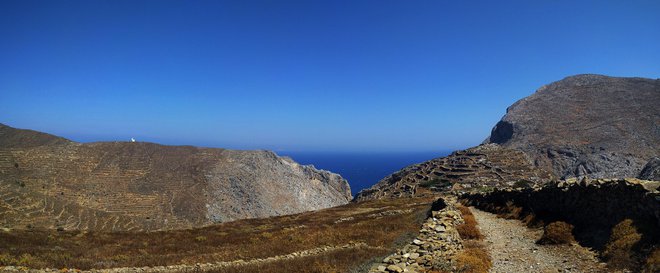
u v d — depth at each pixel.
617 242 14.63
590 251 16.02
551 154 145.50
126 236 39.81
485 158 130.12
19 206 125.00
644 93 178.62
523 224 25.09
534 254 17.17
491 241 20.83
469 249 18.16
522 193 29.73
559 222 19.56
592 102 186.50
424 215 36.31
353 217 48.97
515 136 175.62
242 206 180.88
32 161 168.75
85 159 184.62
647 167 70.12
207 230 46.19
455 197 51.34
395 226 30.47
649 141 140.50
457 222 24.89
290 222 51.56
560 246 17.73
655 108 161.12
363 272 14.78
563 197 22.58
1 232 34.53
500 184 101.12
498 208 32.75
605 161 129.50
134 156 199.88
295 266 17.23
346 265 16.53
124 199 157.88
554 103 195.62
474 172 116.50
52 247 29.30
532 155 148.75
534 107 197.50
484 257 16.73
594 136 153.12
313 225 42.88
